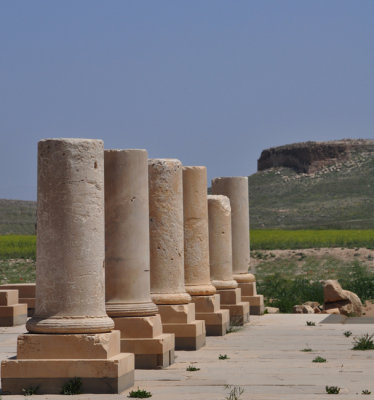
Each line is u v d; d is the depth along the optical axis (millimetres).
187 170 20719
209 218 23812
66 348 12297
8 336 20703
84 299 12531
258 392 12305
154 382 13391
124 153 15172
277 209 162625
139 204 15219
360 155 186125
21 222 135250
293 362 15641
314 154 186500
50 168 12594
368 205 155750
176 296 17734
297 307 28688
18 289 25969
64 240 12523
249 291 26328
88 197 12648
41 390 12219
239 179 26609
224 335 20547
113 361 12180
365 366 14945
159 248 17844
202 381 13438
